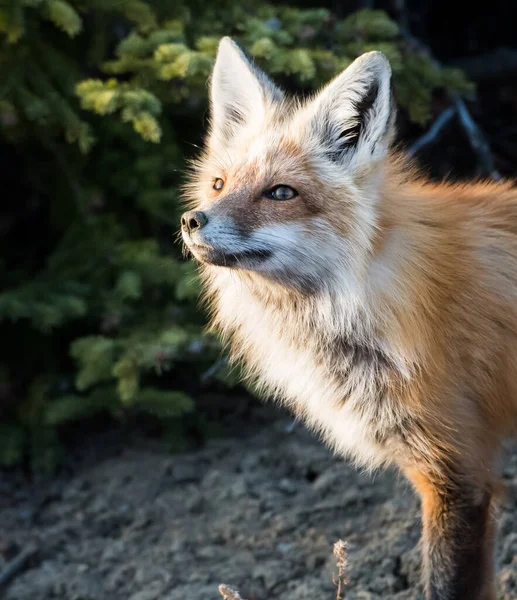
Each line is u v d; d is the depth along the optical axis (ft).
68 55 27.37
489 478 16.38
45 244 31.73
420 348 15.72
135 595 21.16
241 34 25.52
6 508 25.63
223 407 28.66
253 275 16.94
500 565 19.16
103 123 27.25
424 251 16.14
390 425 16.42
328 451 25.17
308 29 24.77
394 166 17.84
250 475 24.85
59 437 28.53
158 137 22.12
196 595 20.66
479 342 16.14
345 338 16.52
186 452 27.14
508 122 34.24
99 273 26.55
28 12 24.31
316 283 16.40
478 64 34.73
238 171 16.55
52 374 27.91
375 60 15.64
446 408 15.84
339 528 22.12
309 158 16.35
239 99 18.04
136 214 28.91
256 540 22.44
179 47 22.82
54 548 23.90
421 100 25.39
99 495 25.50
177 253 28.84
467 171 30.96
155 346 24.00
